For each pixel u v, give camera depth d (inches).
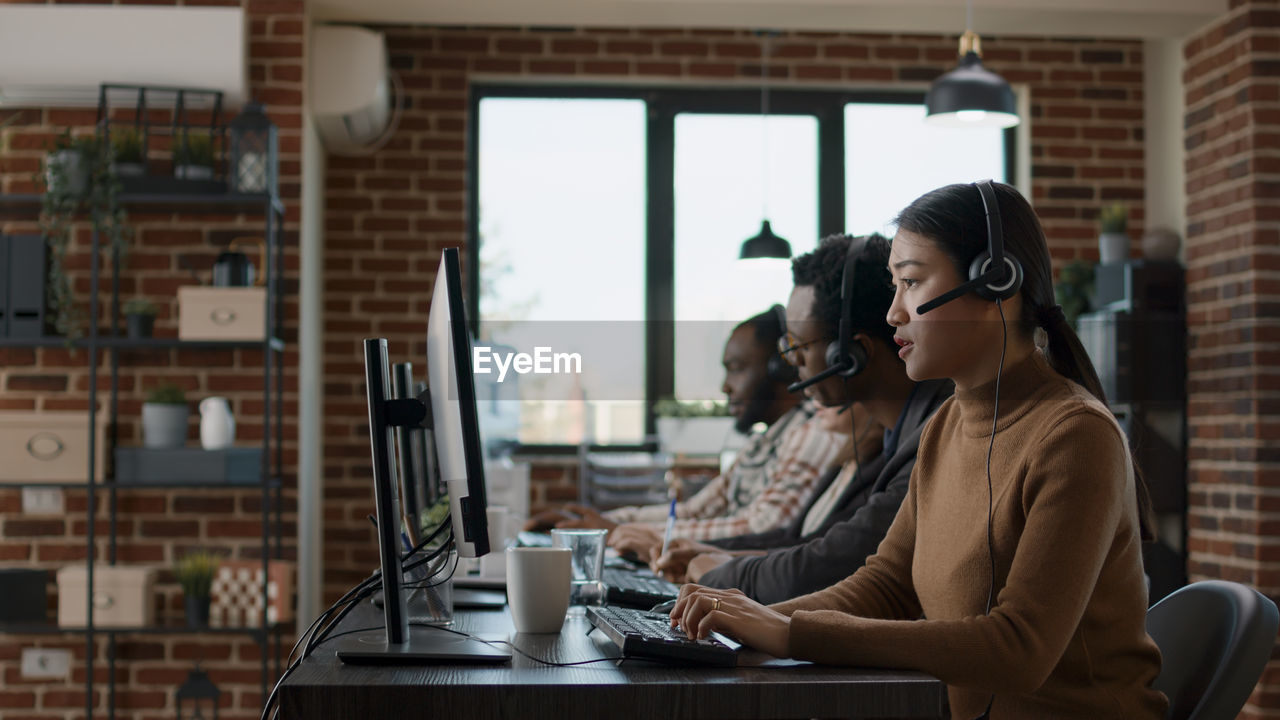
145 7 151.6
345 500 185.0
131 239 153.9
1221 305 165.6
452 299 51.5
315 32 167.3
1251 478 156.4
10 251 143.5
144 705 152.6
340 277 189.0
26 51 148.9
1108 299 180.5
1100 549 47.9
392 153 191.2
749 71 198.8
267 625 142.7
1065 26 172.6
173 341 143.9
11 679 151.9
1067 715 51.1
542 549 57.1
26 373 152.0
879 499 69.5
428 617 59.7
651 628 50.4
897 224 55.9
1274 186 158.4
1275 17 160.7
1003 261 52.3
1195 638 55.8
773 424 128.7
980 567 52.8
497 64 194.4
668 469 192.7
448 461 52.4
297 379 156.6
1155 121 194.9
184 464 143.5
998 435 53.8
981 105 150.5
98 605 142.3
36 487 147.8
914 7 165.8
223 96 153.6
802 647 47.5
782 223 206.2
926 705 44.2
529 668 46.6
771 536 98.2
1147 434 171.8
